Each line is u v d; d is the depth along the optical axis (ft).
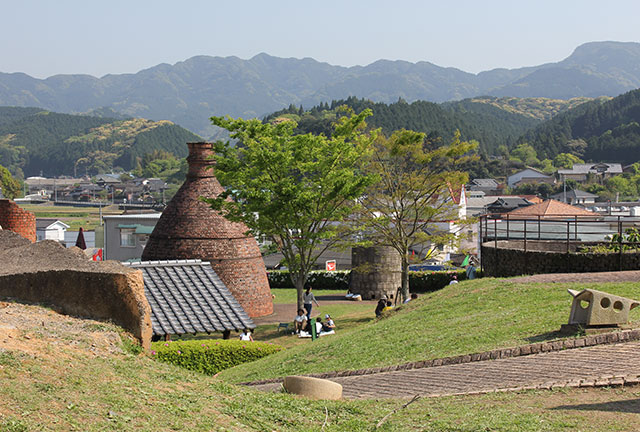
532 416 33.22
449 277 162.09
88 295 38.37
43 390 25.27
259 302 129.70
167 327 84.89
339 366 58.80
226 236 127.54
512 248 103.91
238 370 72.18
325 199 112.27
